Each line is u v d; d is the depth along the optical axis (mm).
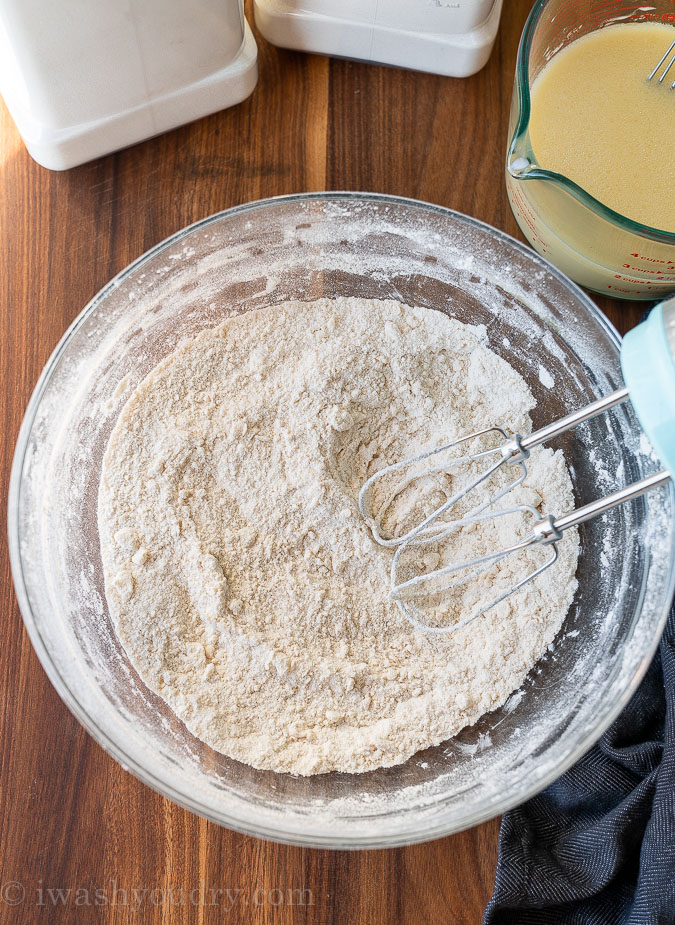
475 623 1125
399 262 1205
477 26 1158
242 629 1080
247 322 1173
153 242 1218
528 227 1168
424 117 1247
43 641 1038
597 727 1007
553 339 1191
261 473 1138
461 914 1071
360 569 1115
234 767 1080
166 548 1110
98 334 1143
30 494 1098
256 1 1188
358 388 1161
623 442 1164
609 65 1149
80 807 1086
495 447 1178
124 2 972
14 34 962
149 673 1078
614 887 1048
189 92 1147
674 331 730
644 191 1101
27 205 1212
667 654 1077
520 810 1068
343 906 1072
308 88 1247
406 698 1097
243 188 1231
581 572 1157
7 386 1181
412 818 1042
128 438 1137
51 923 1062
